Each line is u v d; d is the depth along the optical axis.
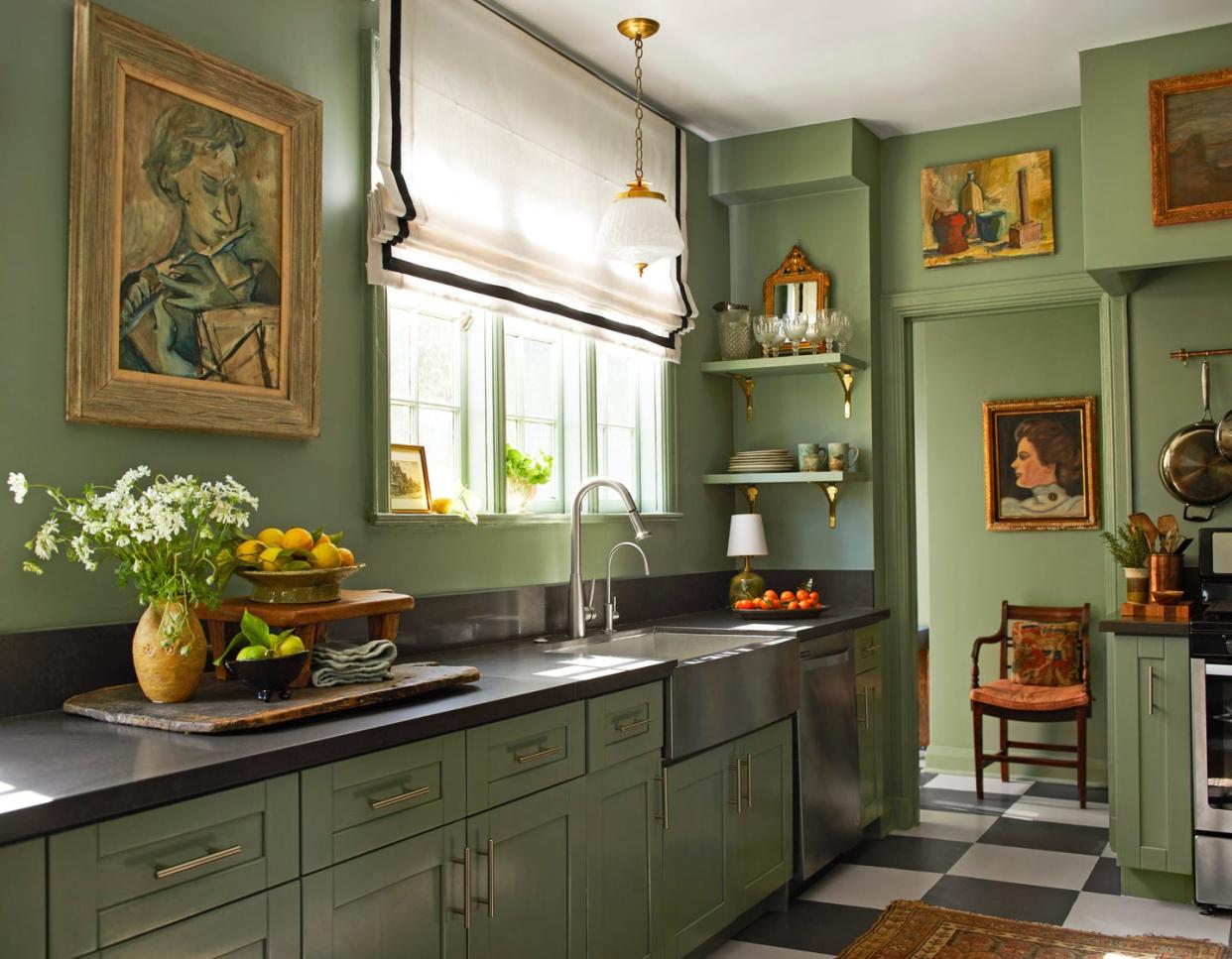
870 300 4.78
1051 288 4.57
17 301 2.21
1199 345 4.32
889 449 4.89
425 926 2.17
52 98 2.28
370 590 2.83
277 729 2.00
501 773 2.39
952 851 4.49
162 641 2.11
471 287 3.33
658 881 2.99
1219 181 3.82
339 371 2.95
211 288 2.57
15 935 1.47
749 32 3.76
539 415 3.90
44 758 1.76
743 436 5.05
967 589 5.97
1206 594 4.04
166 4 2.52
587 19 3.64
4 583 2.17
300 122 2.81
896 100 4.44
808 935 3.53
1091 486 5.68
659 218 3.47
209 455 2.58
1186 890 3.83
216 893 1.74
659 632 3.99
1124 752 3.88
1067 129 4.57
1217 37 3.83
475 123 3.35
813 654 4.02
